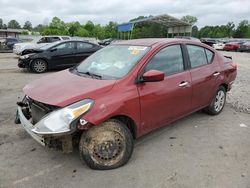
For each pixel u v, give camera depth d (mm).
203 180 3059
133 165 3354
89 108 2926
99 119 2953
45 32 70688
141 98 3377
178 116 4152
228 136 4266
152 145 3918
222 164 3400
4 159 3471
